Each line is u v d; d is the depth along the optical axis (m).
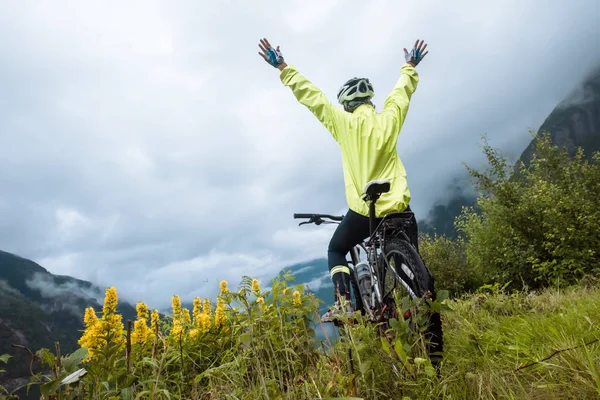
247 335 2.24
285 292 2.49
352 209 3.14
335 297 3.07
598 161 11.29
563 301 3.96
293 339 2.24
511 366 2.02
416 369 1.82
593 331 2.25
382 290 2.80
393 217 2.64
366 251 3.26
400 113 3.21
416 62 3.62
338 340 2.07
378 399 1.79
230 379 2.22
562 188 11.65
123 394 1.74
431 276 2.17
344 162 3.26
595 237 9.84
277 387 1.92
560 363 1.81
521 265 11.48
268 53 3.36
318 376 1.88
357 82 3.31
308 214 4.00
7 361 1.49
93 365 1.96
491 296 4.79
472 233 14.52
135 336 2.76
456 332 3.08
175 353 2.61
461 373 1.87
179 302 3.42
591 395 1.53
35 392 1.50
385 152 3.02
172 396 2.22
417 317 2.02
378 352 2.02
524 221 11.61
